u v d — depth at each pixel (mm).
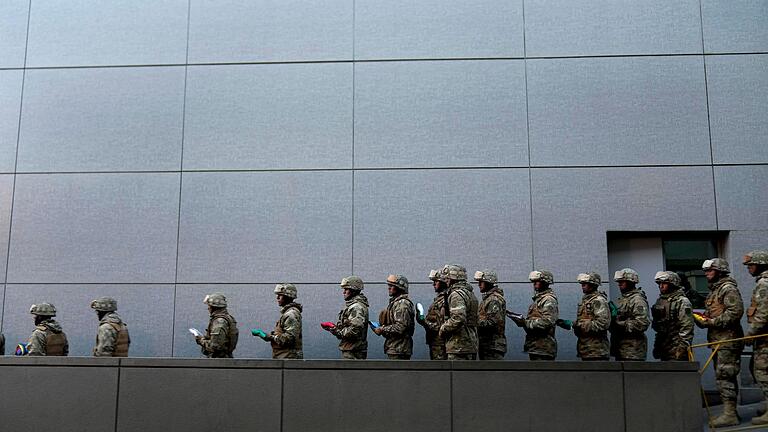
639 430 8523
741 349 8820
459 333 9000
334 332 9531
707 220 10930
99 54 12047
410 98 11602
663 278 9109
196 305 11234
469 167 11328
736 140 11109
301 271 11242
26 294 11430
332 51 11828
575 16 11633
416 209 11289
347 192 11414
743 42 11359
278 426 8906
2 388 9242
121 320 10289
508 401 8703
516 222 11125
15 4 12172
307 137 11609
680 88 11297
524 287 10945
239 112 11758
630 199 11062
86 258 11477
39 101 11984
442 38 11734
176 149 11703
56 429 9102
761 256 8656
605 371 8664
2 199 11734
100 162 11750
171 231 11477
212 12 12062
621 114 11289
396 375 8875
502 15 11719
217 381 9062
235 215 11461
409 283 11086
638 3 11594
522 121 11383
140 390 9117
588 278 9219
